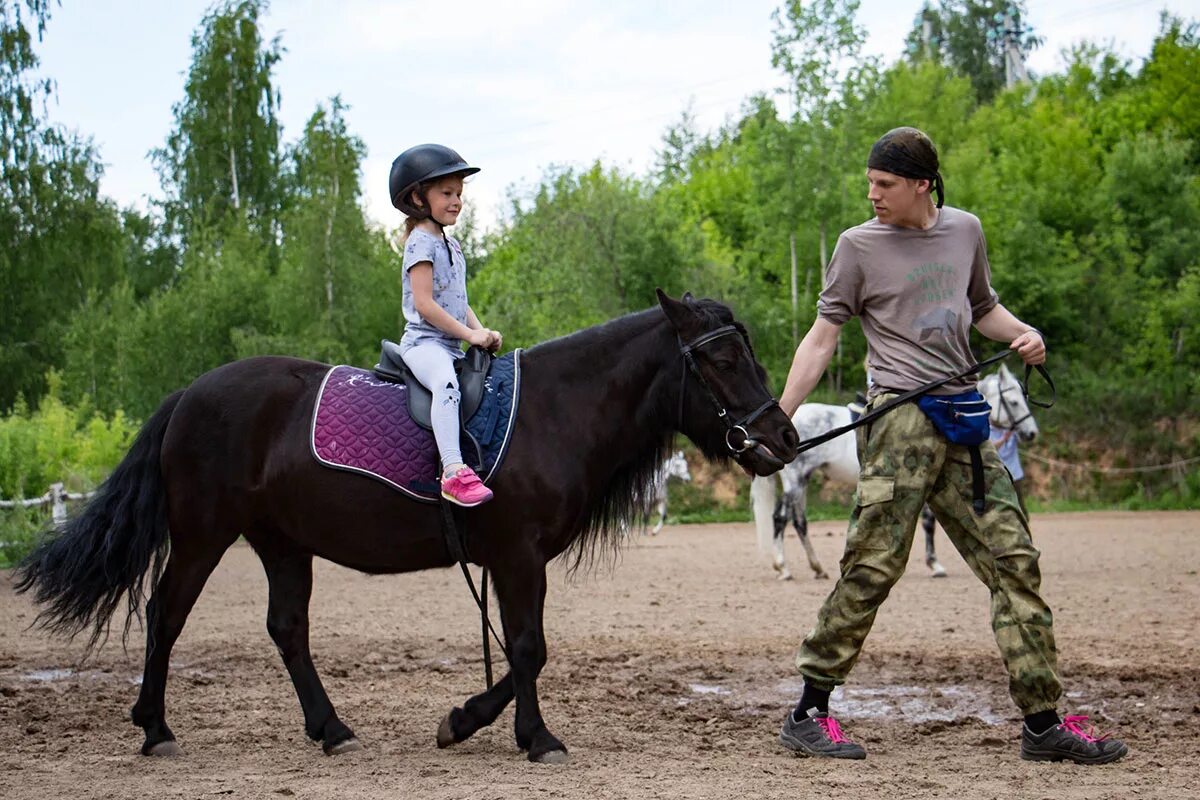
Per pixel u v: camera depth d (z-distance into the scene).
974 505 4.99
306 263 30.06
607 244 31.59
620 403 5.27
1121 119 45.38
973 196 36.22
